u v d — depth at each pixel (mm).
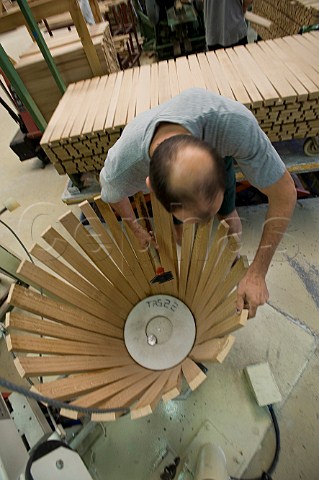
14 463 531
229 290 758
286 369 985
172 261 900
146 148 593
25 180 2164
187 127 577
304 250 1334
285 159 1352
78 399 581
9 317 610
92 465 819
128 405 624
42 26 2594
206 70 1305
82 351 743
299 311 1137
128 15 3186
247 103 1053
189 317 896
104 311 876
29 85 1562
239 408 893
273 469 836
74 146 1200
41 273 728
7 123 2893
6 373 1140
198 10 2545
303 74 1132
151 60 3043
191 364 686
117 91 1347
